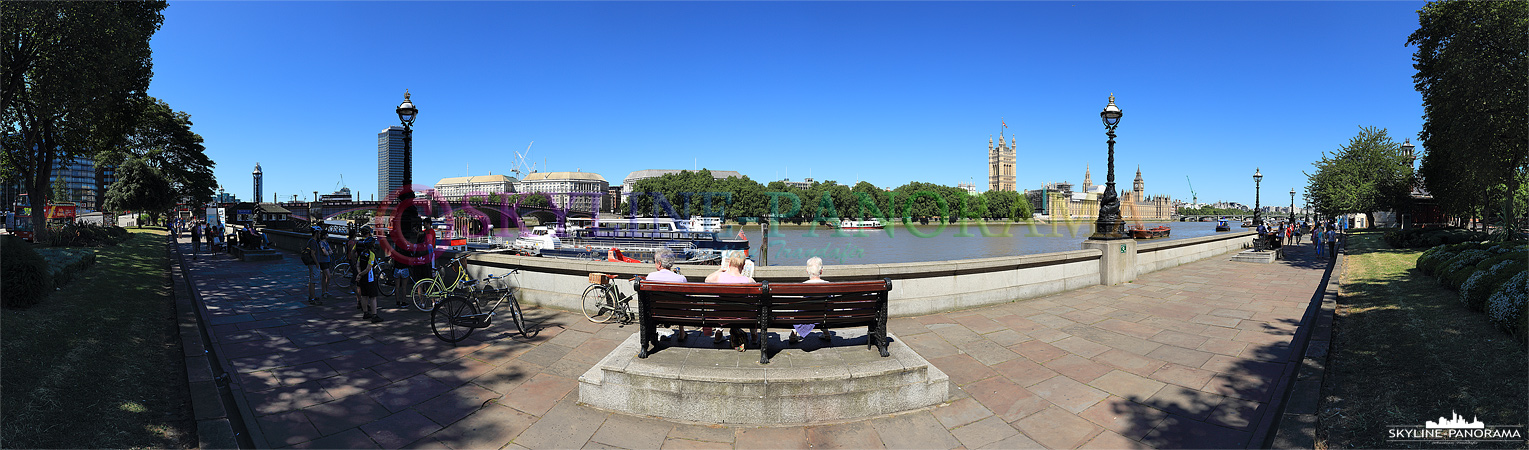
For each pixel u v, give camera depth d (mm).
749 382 5000
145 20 26234
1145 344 7629
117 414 4996
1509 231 22406
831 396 5066
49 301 9305
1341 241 31547
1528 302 6602
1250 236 26750
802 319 5457
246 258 20656
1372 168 54188
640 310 5609
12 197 70562
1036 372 6426
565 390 5855
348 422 5062
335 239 22906
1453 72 21172
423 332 8492
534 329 8508
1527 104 19594
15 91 23609
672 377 5086
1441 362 6023
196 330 8391
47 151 28094
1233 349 7348
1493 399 4918
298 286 13758
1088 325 8789
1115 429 4898
